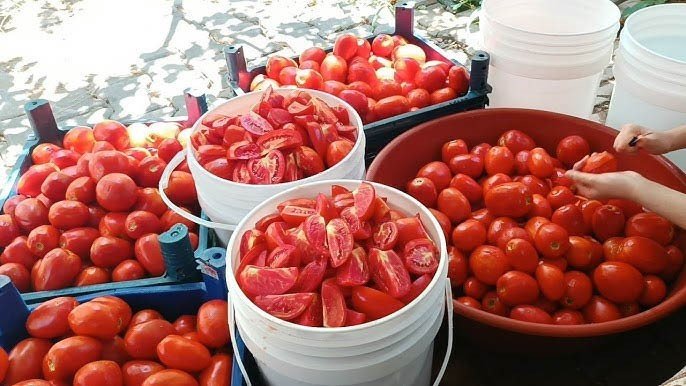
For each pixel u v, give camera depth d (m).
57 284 1.49
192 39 3.35
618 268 1.48
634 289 1.47
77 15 3.67
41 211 1.66
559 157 1.88
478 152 1.86
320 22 3.44
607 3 2.07
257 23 3.47
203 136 1.65
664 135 1.59
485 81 2.00
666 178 1.68
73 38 3.43
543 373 1.62
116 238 1.60
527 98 2.07
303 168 1.55
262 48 3.23
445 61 2.25
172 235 1.40
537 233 1.53
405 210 1.33
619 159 1.79
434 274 1.16
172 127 1.99
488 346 1.53
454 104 1.98
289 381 1.17
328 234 1.19
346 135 1.67
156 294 1.45
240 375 1.30
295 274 1.14
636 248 1.50
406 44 2.33
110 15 3.64
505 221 1.61
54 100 2.94
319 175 1.44
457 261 1.59
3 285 1.27
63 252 1.52
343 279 1.15
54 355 1.23
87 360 1.25
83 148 1.92
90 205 1.71
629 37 1.86
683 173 1.65
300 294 1.12
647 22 2.01
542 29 2.26
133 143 1.96
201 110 1.95
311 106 1.64
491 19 2.01
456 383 1.61
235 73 2.15
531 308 1.47
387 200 1.35
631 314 1.50
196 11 3.62
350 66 2.17
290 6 3.61
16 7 3.79
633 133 1.60
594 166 1.67
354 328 1.03
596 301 1.51
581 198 1.70
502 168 1.79
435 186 1.77
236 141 1.61
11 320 1.31
